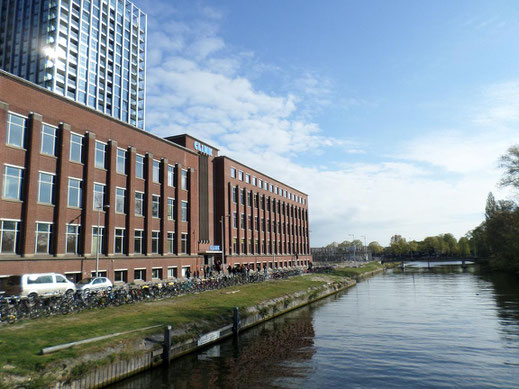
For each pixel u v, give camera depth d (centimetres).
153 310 2333
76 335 1627
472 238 12962
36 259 2950
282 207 8756
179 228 4794
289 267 8388
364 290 5475
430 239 18200
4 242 2798
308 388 1527
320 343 2269
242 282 4309
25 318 1941
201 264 5184
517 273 7444
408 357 1967
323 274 6512
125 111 10994
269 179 8119
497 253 8356
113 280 3653
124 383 1531
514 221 6862
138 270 4031
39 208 3055
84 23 9719
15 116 2962
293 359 1931
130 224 3969
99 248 3588
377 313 3369
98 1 10288
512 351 2056
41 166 3106
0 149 2800
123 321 1966
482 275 7875
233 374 1684
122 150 4022
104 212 3700
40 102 3150
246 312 2728
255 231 7225
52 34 8888
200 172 5597
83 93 9512
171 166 4822
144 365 1661
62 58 9019
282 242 8531
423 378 1647
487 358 1936
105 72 10306
